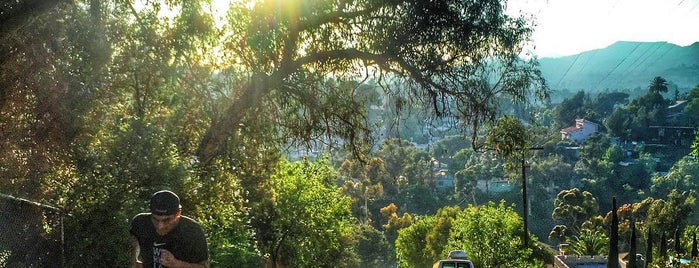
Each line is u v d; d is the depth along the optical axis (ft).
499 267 114.42
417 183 422.41
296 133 53.11
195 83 46.44
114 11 40.22
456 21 47.93
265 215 77.82
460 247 120.06
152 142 32.86
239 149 50.06
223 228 45.47
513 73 50.52
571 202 344.69
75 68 34.32
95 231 28.48
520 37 49.14
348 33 50.75
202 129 48.29
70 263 27.22
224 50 48.03
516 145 53.98
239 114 49.11
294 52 50.72
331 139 53.42
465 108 51.13
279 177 60.59
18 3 26.73
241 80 49.60
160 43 41.91
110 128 33.71
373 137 53.88
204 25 43.57
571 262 160.25
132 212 29.99
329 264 97.30
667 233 249.14
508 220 116.57
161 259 13.09
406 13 48.39
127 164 31.60
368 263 238.27
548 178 481.46
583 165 517.96
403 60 49.98
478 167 452.35
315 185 82.79
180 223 13.43
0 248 19.45
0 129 30.32
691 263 78.07
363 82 52.49
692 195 298.97
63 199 29.78
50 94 32.24
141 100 41.98
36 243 22.52
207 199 41.34
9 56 30.86
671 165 611.47
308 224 81.30
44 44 32.68
